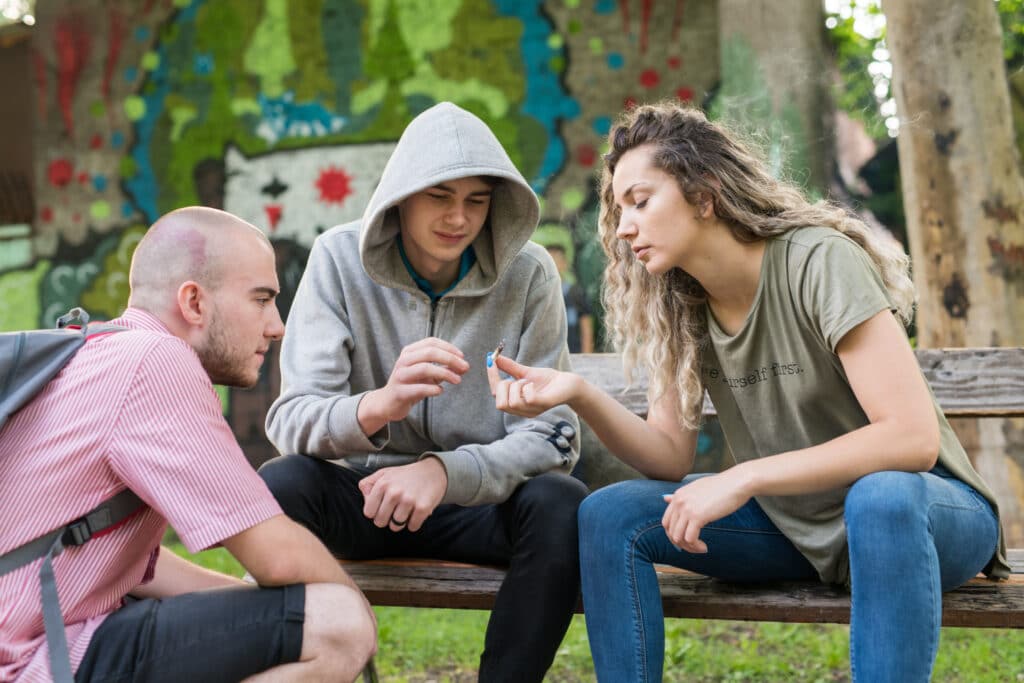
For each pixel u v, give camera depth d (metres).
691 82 6.78
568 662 3.62
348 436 2.23
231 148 7.61
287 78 7.53
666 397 2.43
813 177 6.30
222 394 7.41
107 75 7.85
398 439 2.54
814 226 2.18
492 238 2.56
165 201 7.71
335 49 7.45
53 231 7.89
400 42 7.32
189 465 1.75
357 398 2.25
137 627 1.78
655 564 2.41
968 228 4.69
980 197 4.68
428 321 2.54
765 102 6.38
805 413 2.20
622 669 2.04
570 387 2.23
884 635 1.82
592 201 6.90
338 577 1.91
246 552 1.80
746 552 2.21
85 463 1.74
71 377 1.78
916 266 4.84
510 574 2.16
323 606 1.84
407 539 2.46
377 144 7.35
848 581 2.15
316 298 2.52
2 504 1.72
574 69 7.00
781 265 2.15
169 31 7.76
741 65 6.48
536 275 2.61
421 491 2.14
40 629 1.73
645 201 2.18
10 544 1.71
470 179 2.38
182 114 7.70
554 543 2.14
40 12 7.96
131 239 7.76
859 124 6.38
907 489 1.87
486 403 2.54
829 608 2.13
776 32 6.41
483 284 2.56
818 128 6.36
